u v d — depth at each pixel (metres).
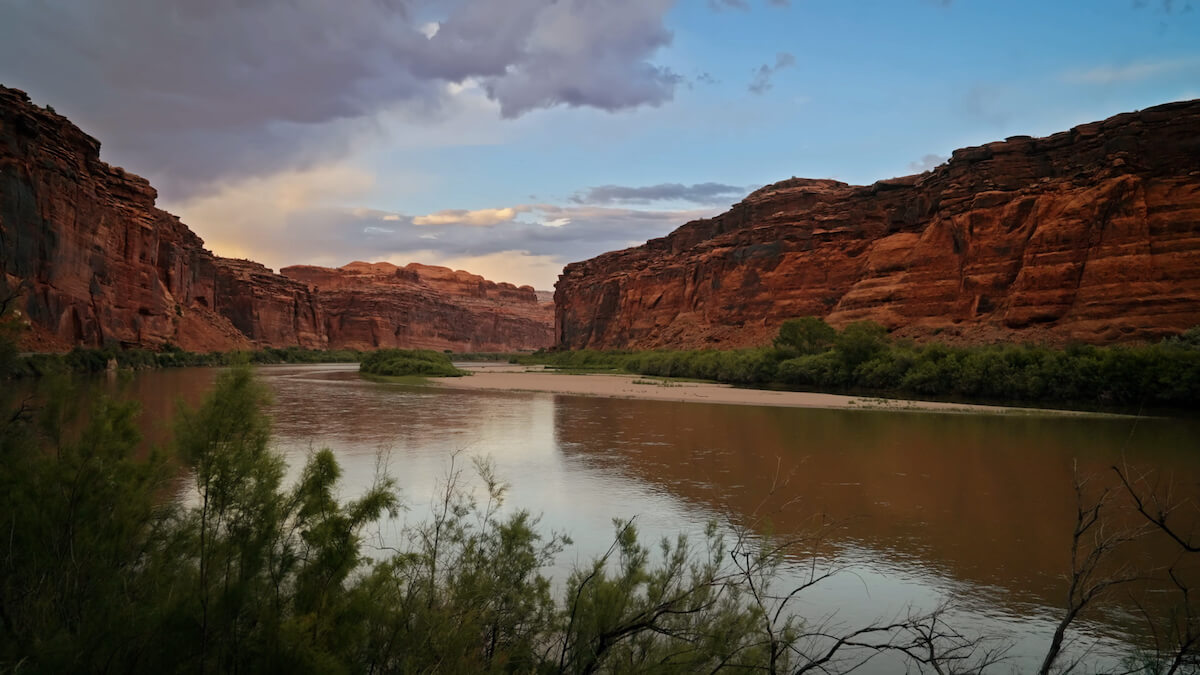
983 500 15.03
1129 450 21.75
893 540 11.98
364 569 6.80
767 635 5.01
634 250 142.62
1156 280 47.34
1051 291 51.53
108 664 3.62
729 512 13.72
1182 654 4.98
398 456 19.73
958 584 9.89
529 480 16.69
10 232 49.88
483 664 4.73
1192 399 33.50
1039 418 30.84
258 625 4.23
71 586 4.45
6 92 51.84
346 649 4.33
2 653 3.69
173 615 3.91
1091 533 12.36
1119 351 37.59
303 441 22.66
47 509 4.92
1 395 5.55
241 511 4.72
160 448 5.78
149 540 5.18
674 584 5.91
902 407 35.66
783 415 32.25
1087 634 8.03
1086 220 51.22
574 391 47.31
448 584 5.46
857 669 6.95
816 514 13.70
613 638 4.88
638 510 13.80
